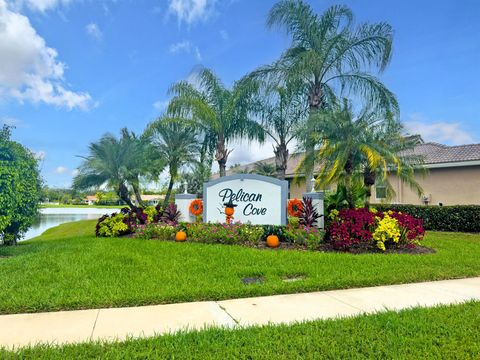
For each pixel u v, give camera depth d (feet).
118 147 52.60
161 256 25.48
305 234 30.66
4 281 18.63
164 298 16.33
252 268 22.00
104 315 14.64
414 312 14.75
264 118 53.88
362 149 31.81
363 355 10.93
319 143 34.91
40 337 12.42
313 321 13.76
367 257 25.48
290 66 45.57
